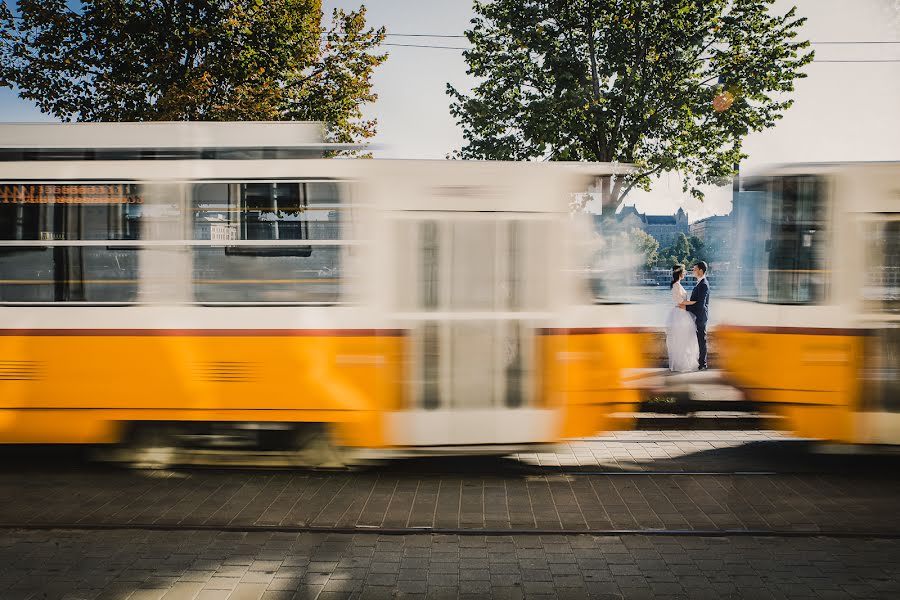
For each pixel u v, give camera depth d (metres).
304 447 6.79
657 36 16.53
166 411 6.57
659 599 4.41
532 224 6.76
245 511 5.99
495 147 17.12
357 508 6.08
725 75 16.81
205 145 6.59
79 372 6.57
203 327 6.55
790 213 6.95
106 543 5.27
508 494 6.47
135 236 6.55
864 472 7.12
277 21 16.34
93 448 7.43
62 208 6.57
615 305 6.86
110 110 15.78
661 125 16.25
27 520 5.74
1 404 6.57
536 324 6.72
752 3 16.61
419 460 7.51
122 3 15.52
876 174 6.75
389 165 6.61
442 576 4.75
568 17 16.72
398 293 6.60
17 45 15.49
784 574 4.77
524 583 4.64
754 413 9.40
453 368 6.65
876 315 6.76
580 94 16.14
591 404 6.77
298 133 6.77
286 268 6.56
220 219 6.56
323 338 6.55
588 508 6.10
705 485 6.72
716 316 7.94
